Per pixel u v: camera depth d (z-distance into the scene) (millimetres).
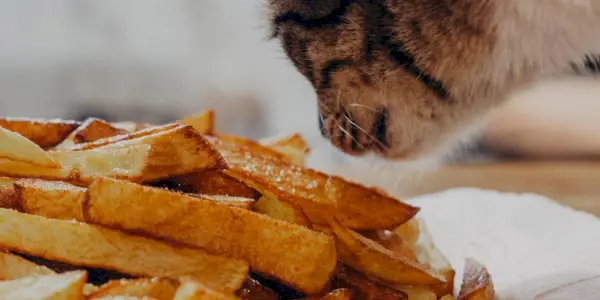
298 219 385
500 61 485
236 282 367
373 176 629
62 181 385
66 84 1067
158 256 370
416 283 397
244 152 411
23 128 410
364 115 507
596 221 490
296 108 742
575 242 463
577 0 462
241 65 1098
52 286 351
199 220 370
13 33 1063
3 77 1048
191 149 383
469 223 494
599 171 733
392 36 469
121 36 1105
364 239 394
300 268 373
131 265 369
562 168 752
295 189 395
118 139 397
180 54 1127
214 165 387
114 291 357
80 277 354
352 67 489
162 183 392
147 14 1114
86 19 1085
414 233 429
